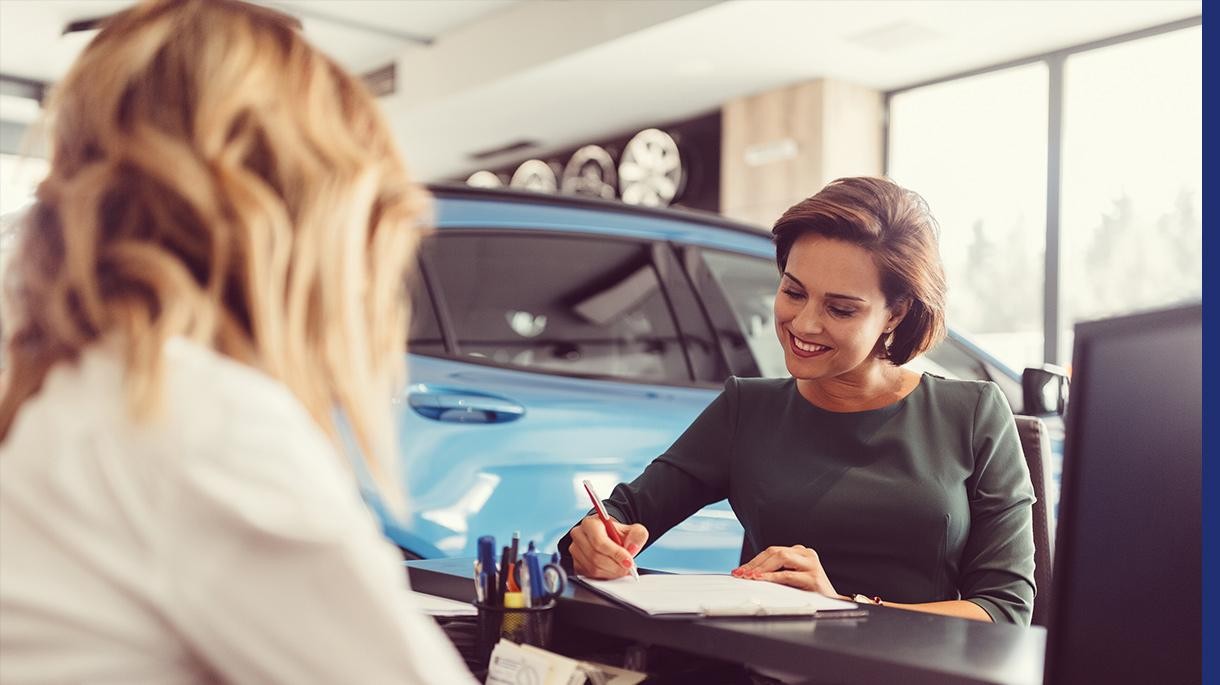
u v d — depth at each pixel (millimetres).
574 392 2543
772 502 1638
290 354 623
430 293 2439
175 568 545
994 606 1465
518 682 1060
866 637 1040
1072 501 815
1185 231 6082
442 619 1195
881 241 1529
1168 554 757
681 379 2762
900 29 6352
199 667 572
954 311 7145
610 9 6738
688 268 2879
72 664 545
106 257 606
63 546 552
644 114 8469
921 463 1587
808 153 7363
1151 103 6207
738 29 6438
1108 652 789
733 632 1052
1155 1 5797
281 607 552
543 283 2629
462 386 2373
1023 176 6812
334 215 642
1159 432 765
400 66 8453
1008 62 6855
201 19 660
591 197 2801
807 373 1568
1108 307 6371
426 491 2232
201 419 560
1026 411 2316
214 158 613
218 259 605
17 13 7422
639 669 1182
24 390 625
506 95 7941
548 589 1182
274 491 553
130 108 636
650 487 1709
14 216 664
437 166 10594
